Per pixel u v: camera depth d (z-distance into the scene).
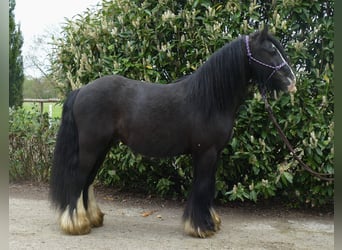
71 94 3.37
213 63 3.18
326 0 4.12
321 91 4.01
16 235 3.24
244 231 3.56
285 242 3.27
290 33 4.16
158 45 4.26
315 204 4.26
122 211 4.22
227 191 4.43
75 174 3.27
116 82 3.29
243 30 4.05
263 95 3.28
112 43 4.50
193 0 4.18
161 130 3.21
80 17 4.81
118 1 4.43
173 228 3.60
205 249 3.02
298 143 4.10
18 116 5.61
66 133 3.29
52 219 3.76
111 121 3.26
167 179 4.49
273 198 4.72
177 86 3.32
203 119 3.15
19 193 4.96
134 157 4.35
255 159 3.99
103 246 3.02
